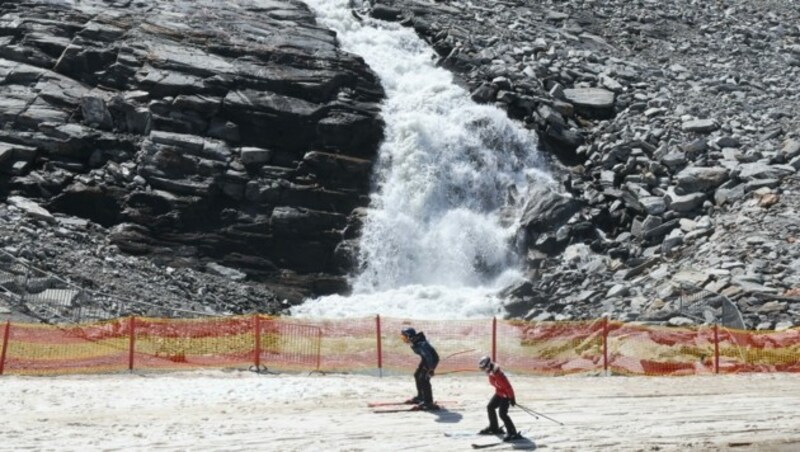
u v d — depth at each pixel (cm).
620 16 5684
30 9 4147
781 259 3275
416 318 3409
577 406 2058
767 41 5588
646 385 2322
